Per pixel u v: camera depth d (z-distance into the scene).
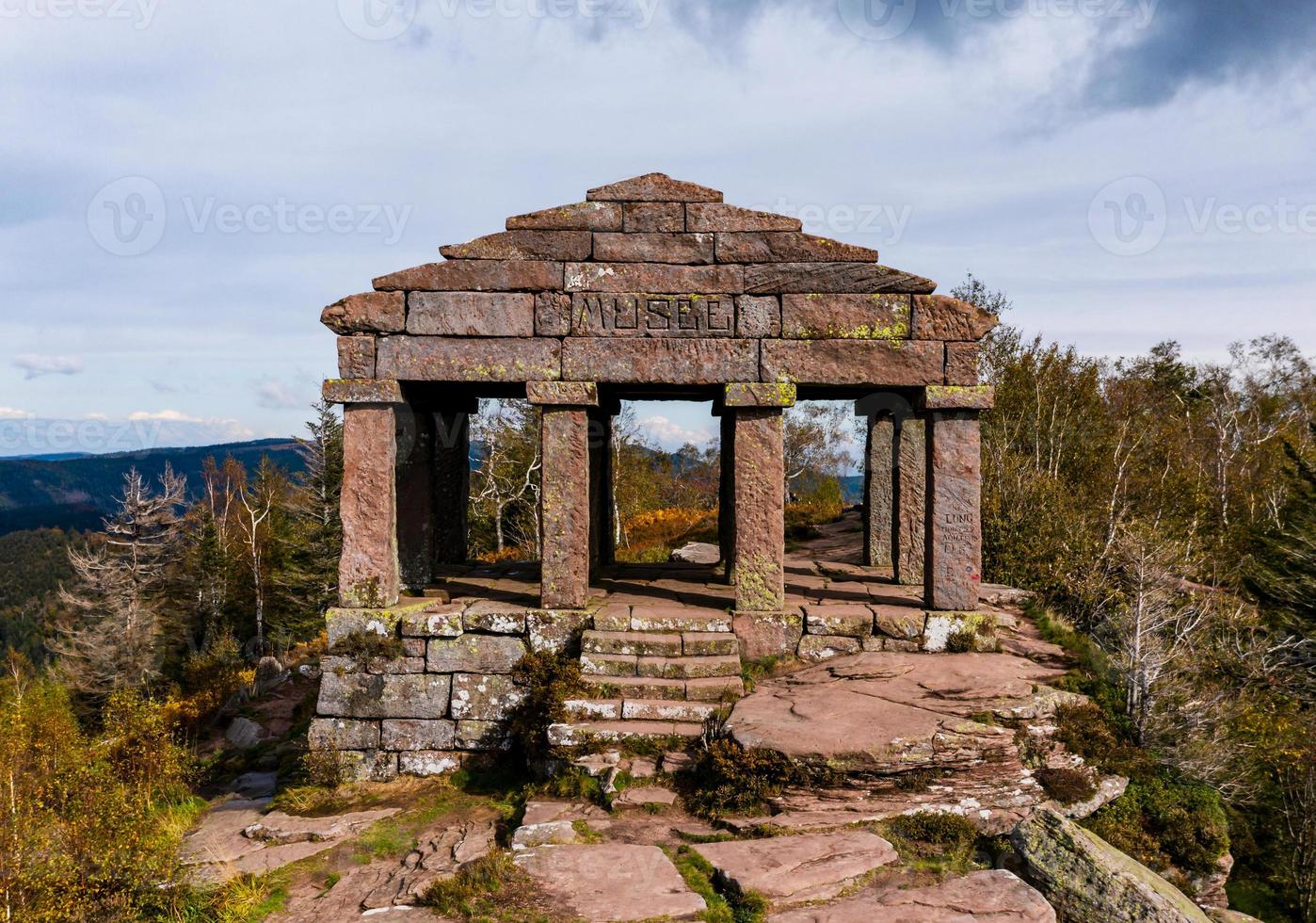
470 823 8.13
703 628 10.12
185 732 15.91
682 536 26.17
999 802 7.70
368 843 7.79
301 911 6.41
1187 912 6.44
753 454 10.27
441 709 9.79
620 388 12.05
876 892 6.28
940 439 10.41
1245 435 29.83
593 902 5.87
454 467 14.43
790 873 6.25
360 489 10.16
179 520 39.91
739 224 10.21
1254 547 18.11
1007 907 6.02
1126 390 27.41
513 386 12.05
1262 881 9.97
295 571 37.38
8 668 41.00
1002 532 14.60
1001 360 22.91
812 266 10.18
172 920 6.51
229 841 8.00
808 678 9.56
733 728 8.01
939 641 10.24
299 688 18.78
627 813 7.56
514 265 10.13
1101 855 6.79
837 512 27.42
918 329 10.16
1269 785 10.66
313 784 9.50
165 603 40.16
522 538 37.44
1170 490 19.61
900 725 7.96
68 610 41.69
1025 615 11.97
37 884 6.35
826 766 7.49
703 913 5.79
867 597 11.60
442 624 9.91
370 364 10.12
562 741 8.41
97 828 7.11
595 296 10.13
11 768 7.89
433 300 10.12
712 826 7.25
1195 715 9.26
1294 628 14.62
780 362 10.16
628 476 38.31
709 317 10.19
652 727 8.52
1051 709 8.75
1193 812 8.27
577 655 9.94
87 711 32.53
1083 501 17.45
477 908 5.86
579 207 10.21
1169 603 11.00
